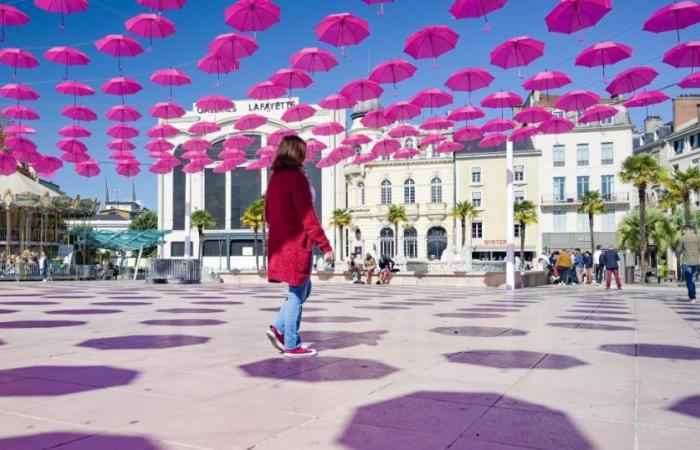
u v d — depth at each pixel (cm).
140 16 1251
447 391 348
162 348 503
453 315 873
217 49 1293
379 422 280
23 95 1561
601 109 1406
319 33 1241
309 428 269
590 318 852
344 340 570
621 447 247
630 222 4222
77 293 1488
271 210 467
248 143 1994
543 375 400
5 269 3206
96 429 262
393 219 5500
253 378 379
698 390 358
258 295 1417
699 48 1030
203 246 6762
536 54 1273
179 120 6725
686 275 1324
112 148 1939
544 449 244
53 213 3856
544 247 5500
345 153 2070
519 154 5512
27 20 1127
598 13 973
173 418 282
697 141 4906
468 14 1025
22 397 321
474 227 5525
